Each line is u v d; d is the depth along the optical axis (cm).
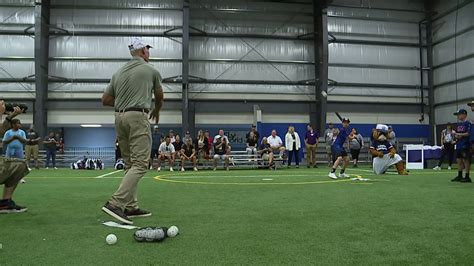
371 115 2162
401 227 365
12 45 1941
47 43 1958
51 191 710
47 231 357
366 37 2175
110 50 1992
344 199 566
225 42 2062
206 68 2042
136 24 2005
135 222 399
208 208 488
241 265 251
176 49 2019
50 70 1969
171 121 2014
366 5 2175
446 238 321
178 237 329
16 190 729
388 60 2194
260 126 2000
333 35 2139
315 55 2111
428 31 2220
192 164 1622
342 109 2133
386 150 1147
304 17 2125
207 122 2044
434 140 2200
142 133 412
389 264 252
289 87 2100
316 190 696
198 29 2022
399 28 2214
